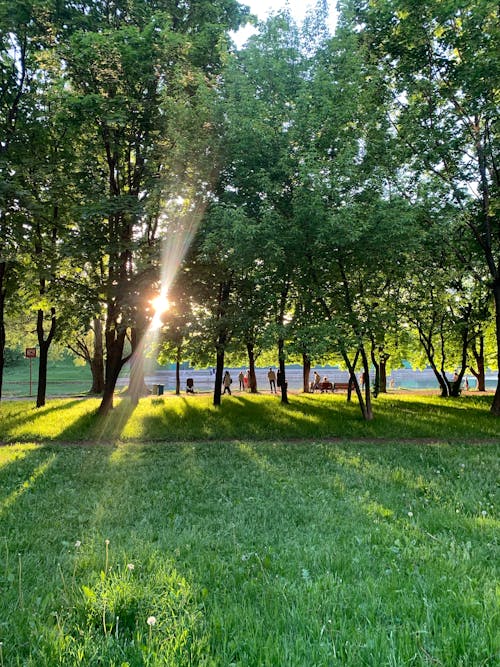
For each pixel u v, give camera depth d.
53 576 3.58
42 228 14.92
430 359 24.30
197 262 12.55
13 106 13.10
